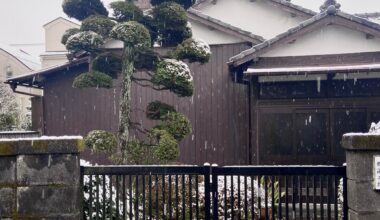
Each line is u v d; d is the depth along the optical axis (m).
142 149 7.25
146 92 11.33
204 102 11.30
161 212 5.20
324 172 4.36
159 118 7.50
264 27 12.61
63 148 4.38
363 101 8.78
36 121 11.59
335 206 4.38
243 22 12.72
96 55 8.28
